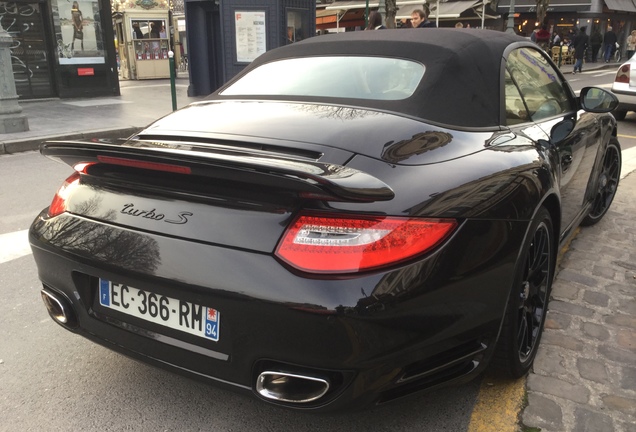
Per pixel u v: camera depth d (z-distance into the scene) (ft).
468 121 8.08
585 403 7.77
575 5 102.12
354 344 5.65
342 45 9.70
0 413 7.73
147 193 6.80
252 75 9.86
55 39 43.91
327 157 6.61
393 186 6.20
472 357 6.78
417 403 7.86
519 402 7.81
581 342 9.30
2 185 20.27
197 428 7.44
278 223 5.93
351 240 5.71
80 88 46.01
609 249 13.42
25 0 42.04
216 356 6.21
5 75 28.63
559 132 9.98
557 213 8.94
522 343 8.09
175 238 6.31
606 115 14.02
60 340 9.70
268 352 5.90
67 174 21.94
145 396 8.13
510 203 7.01
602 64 96.22
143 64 69.77
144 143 7.39
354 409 5.98
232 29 43.06
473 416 7.57
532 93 10.22
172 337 6.50
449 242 6.12
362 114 7.72
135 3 68.28
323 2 102.53
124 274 6.53
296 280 5.69
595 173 13.19
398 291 5.73
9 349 9.40
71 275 7.18
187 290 6.11
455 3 90.43
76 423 7.54
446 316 6.18
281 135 7.17
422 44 8.90
